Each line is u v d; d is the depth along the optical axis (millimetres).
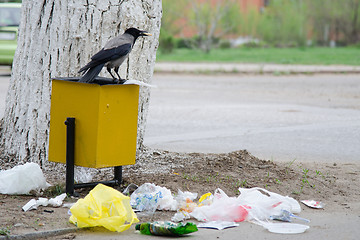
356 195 9539
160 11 10992
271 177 10211
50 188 9148
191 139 14859
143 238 7207
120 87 8484
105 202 7539
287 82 30062
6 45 24547
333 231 7562
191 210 8297
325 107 21344
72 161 8609
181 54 52000
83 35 10227
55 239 7098
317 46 73438
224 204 8148
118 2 10273
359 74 34781
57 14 10250
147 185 8836
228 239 7199
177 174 10070
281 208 8328
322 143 14648
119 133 8625
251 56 49750
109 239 7141
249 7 72375
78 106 8461
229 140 14836
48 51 10305
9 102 10930
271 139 15070
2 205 8266
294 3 74000
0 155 10750
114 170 9414
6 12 25641
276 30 70688
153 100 22344
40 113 10281
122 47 8602
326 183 10180
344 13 73000
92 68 8492
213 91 25875
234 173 10336
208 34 59375
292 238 7246
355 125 17469
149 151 11414
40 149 10320
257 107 21031
